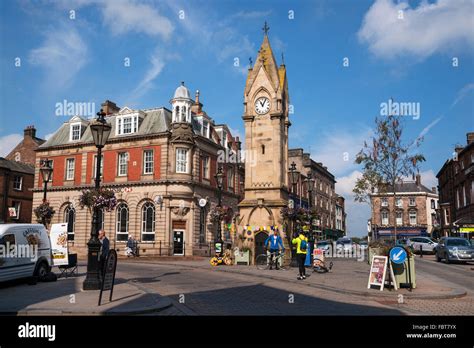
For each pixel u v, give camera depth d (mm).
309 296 11969
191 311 9484
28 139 50781
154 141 36562
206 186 38031
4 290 12891
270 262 20531
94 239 13078
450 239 28219
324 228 65062
